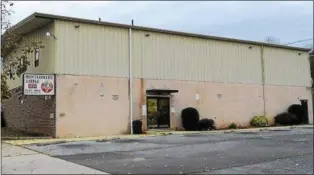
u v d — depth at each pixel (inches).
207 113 1096.2
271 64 1267.2
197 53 1092.5
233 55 1172.5
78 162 487.5
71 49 882.8
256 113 1207.6
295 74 1331.2
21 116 1014.4
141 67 985.5
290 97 1306.6
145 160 498.3
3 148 650.8
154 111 1008.2
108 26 938.1
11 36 927.0
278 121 1238.9
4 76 863.7
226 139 768.9
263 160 496.1
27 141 767.1
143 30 995.3
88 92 897.5
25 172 422.9
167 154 552.4
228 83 1151.0
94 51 913.5
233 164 465.7
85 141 764.6
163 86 1018.1
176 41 1053.8
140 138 814.5
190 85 1070.4
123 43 959.0
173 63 1042.1
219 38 1133.7
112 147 647.1
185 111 1039.0
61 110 859.4
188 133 939.3
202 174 406.9
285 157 522.0
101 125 907.4
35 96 938.1
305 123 1322.6
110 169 435.2
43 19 863.7
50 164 475.5
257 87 1219.2
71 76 878.4
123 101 946.1
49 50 884.6
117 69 944.9
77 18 885.8
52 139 813.9
